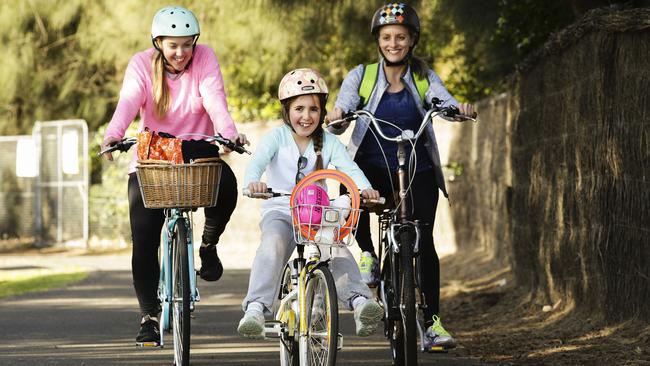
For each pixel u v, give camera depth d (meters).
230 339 13.23
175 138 9.52
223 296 18.89
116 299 18.25
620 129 11.76
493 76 26.66
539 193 15.27
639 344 11.11
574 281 13.54
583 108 13.00
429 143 10.00
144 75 10.30
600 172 12.41
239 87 33.44
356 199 8.69
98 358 11.70
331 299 8.38
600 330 12.18
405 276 8.98
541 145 15.19
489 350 12.15
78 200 34.03
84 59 36.19
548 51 14.30
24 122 37.72
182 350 9.52
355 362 11.41
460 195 24.84
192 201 9.41
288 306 9.23
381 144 10.08
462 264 22.19
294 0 19.98
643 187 11.21
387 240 9.78
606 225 12.27
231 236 31.11
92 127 37.09
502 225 20.20
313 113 9.32
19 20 34.22
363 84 10.07
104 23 32.78
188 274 9.59
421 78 10.04
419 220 9.94
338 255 9.14
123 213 33.44
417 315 9.59
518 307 15.31
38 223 34.75
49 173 34.56
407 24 9.83
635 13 11.02
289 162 9.41
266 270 9.06
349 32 24.62
